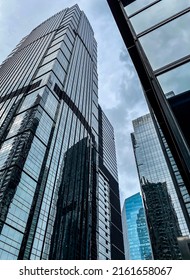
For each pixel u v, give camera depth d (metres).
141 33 10.29
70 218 79.00
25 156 66.50
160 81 8.50
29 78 107.25
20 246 53.56
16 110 89.06
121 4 12.08
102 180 128.88
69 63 126.44
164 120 8.02
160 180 136.62
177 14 9.36
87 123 129.62
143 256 182.75
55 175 79.12
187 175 6.68
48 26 165.62
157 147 155.25
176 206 122.38
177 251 104.06
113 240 108.94
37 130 76.31
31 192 63.75
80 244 77.12
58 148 86.50
